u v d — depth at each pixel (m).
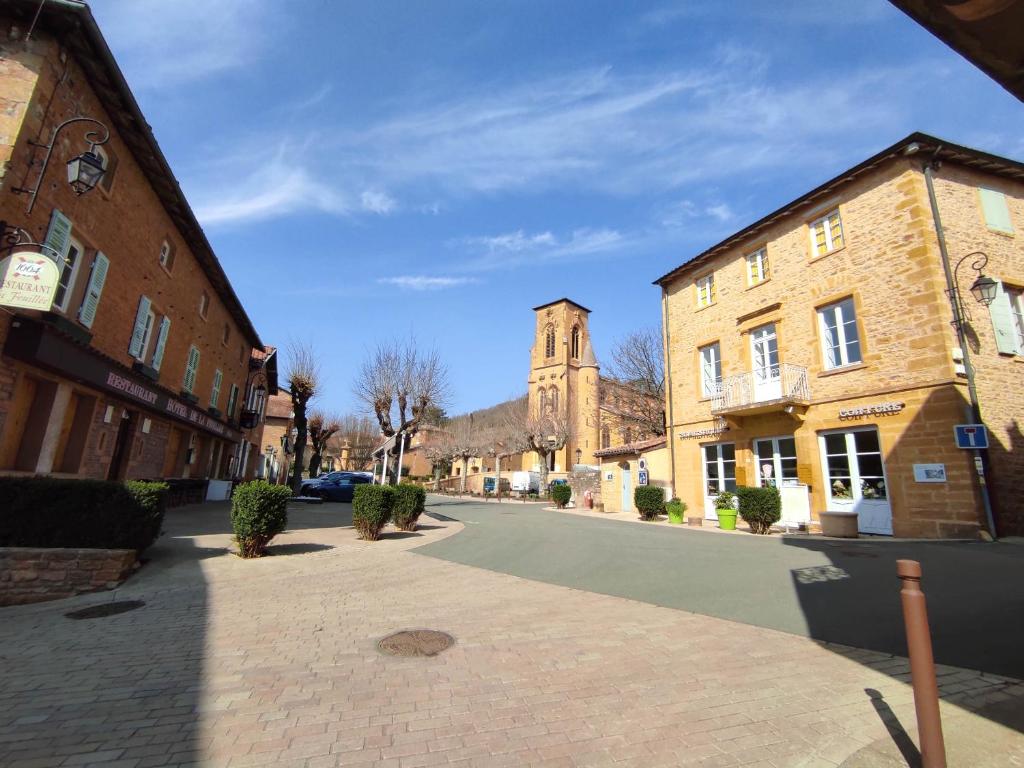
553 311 66.44
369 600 6.55
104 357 10.49
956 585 6.77
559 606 6.34
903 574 2.97
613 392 37.38
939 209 12.66
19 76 8.11
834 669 4.29
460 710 3.54
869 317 13.30
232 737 3.11
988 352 12.02
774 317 16.06
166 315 14.74
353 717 3.41
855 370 13.48
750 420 16.42
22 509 6.71
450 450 56.19
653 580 7.72
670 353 20.83
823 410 14.12
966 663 4.30
